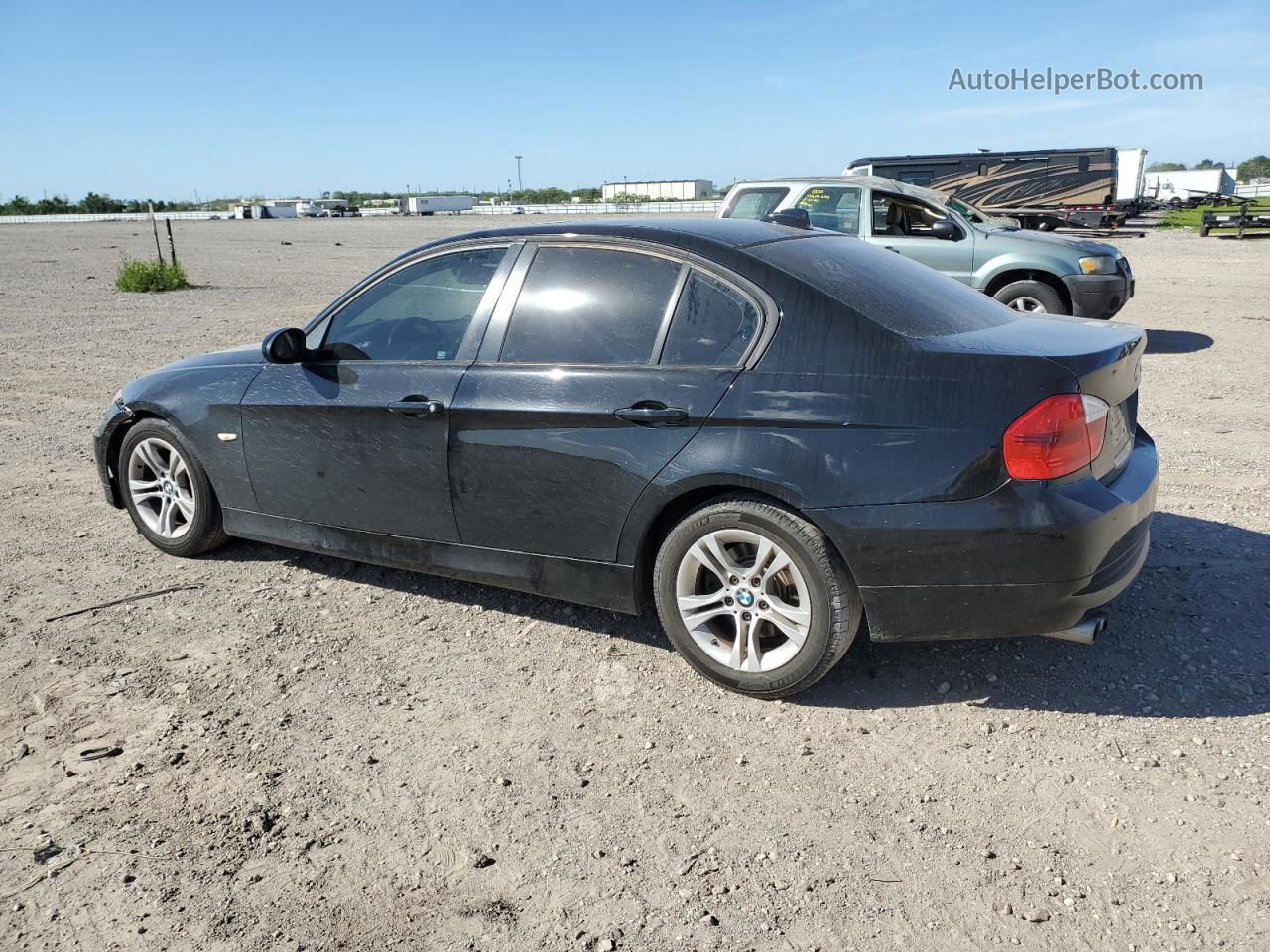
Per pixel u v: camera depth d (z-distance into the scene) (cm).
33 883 265
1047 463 302
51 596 454
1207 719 326
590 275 375
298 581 469
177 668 384
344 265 2678
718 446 333
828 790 297
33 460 697
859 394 317
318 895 259
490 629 415
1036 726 328
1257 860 258
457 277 406
